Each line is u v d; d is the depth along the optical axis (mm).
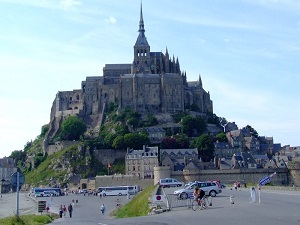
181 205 91688
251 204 83562
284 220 56938
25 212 144750
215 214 68125
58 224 74312
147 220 65500
